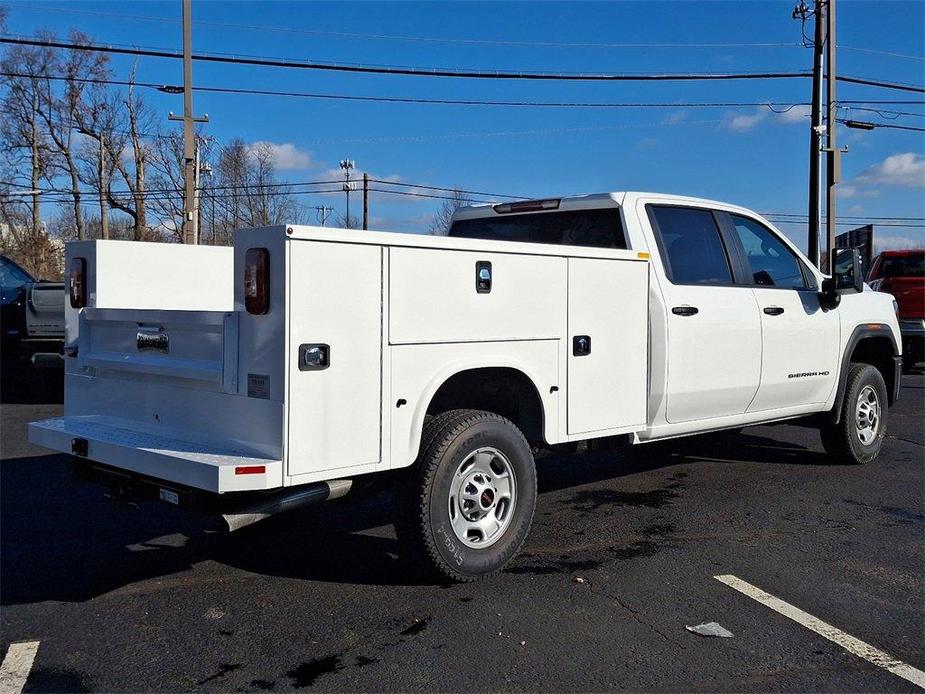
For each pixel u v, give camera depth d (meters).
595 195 6.05
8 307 10.89
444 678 3.62
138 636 4.04
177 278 5.61
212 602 4.46
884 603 4.48
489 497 4.71
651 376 5.68
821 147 21.58
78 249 5.23
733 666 3.75
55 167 49.75
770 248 6.91
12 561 5.12
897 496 6.70
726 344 6.18
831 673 3.69
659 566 5.03
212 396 4.20
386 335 4.19
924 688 3.56
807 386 7.03
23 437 9.09
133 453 4.18
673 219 6.12
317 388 3.95
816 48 21.53
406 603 4.43
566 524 5.92
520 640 3.99
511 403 5.25
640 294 5.56
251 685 3.56
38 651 3.88
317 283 3.92
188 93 20.84
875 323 7.79
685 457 8.27
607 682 3.59
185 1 20.72
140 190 47.34
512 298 4.77
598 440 5.57
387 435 4.23
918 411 11.54
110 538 5.59
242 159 39.38
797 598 4.54
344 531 5.73
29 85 48.44
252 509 4.04
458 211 7.14
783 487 7.01
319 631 4.09
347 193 40.00
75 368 5.18
